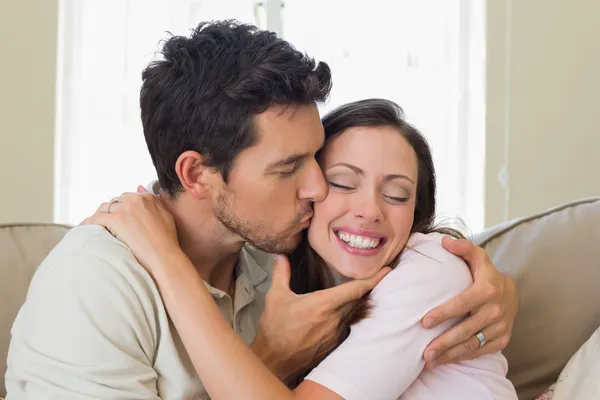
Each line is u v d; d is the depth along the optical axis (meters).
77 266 1.16
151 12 2.78
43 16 2.63
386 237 1.29
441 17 2.94
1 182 2.62
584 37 2.88
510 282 1.32
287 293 1.30
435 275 1.25
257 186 1.24
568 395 1.41
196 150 1.25
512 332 1.58
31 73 2.62
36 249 1.61
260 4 2.88
